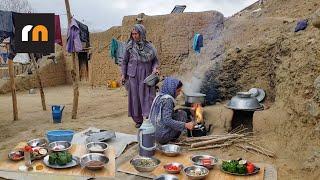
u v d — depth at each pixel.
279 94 5.94
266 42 6.85
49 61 17.56
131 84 6.40
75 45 7.78
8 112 9.46
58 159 3.61
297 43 5.72
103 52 16.05
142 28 6.20
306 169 4.48
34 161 3.74
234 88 7.00
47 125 7.36
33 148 3.90
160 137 5.29
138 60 6.24
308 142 4.82
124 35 13.72
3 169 3.51
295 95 5.22
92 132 6.16
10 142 6.20
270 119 5.62
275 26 9.54
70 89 16.17
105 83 16.16
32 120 8.20
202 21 12.21
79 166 3.65
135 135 6.06
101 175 3.47
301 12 12.89
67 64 18.33
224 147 5.43
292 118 5.23
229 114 6.10
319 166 4.38
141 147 4.58
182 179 3.96
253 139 5.52
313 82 4.91
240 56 6.93
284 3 14.68
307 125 4.93
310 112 4.80
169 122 5.18
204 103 6.76
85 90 15.32
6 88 15.05
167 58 12.90
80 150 4.18
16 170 3.49
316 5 12.73
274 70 6.43
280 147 5.19
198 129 5.77
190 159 4.49
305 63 5.16
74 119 8.00
